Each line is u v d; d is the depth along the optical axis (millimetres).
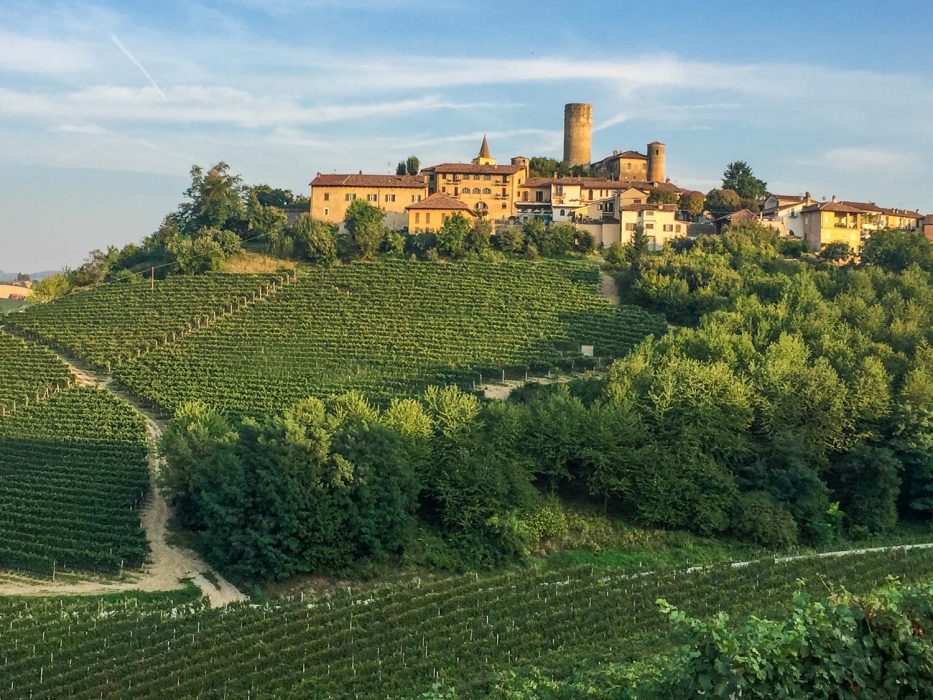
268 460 76000
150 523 82500
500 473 79375
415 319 131000
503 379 113938
